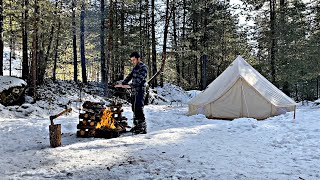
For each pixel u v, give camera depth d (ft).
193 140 18.62
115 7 63.82
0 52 50.21
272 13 64.85
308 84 73.56
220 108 33.83
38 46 53.57
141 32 76.89
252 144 17.66
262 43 66.74
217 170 12.21
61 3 61.31
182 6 82.74
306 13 61.21
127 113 36.06
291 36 61.16
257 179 11.09
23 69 54.29
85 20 72.69
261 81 34.94
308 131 21.61
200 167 12.62
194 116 32.76
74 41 73.61
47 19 47.85
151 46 77.92
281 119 28.94
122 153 15.08
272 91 34.42
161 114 36.86
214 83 36.70
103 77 61.93
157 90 77.05
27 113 39.40
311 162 13.52
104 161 13.60
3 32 51.37
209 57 98.48
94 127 21.26
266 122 27.07
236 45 88.63
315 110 37.86
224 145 17.26
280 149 16.33
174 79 95.66
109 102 56.34
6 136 20.90
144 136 20.16
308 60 59.98
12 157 14.51
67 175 11.66
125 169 12.32
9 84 42.75
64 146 17.63
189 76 118.42
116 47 65.05
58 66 86.84
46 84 59.36
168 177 11.32
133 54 22.91
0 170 12.37
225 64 96.17
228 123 25.86
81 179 11.21
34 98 44.42
